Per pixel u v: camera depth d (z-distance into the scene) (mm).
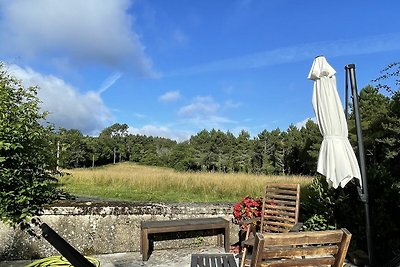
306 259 2564
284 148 57250
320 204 6445
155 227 5879
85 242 6133
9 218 5621
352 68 4887
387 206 5691
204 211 6961
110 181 16719
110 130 90812
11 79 6039
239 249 6574
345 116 4848
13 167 5789
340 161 4641
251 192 14633
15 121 5801
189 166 65000
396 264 3723
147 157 74812
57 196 6793
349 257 5703
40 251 5816
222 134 67062
